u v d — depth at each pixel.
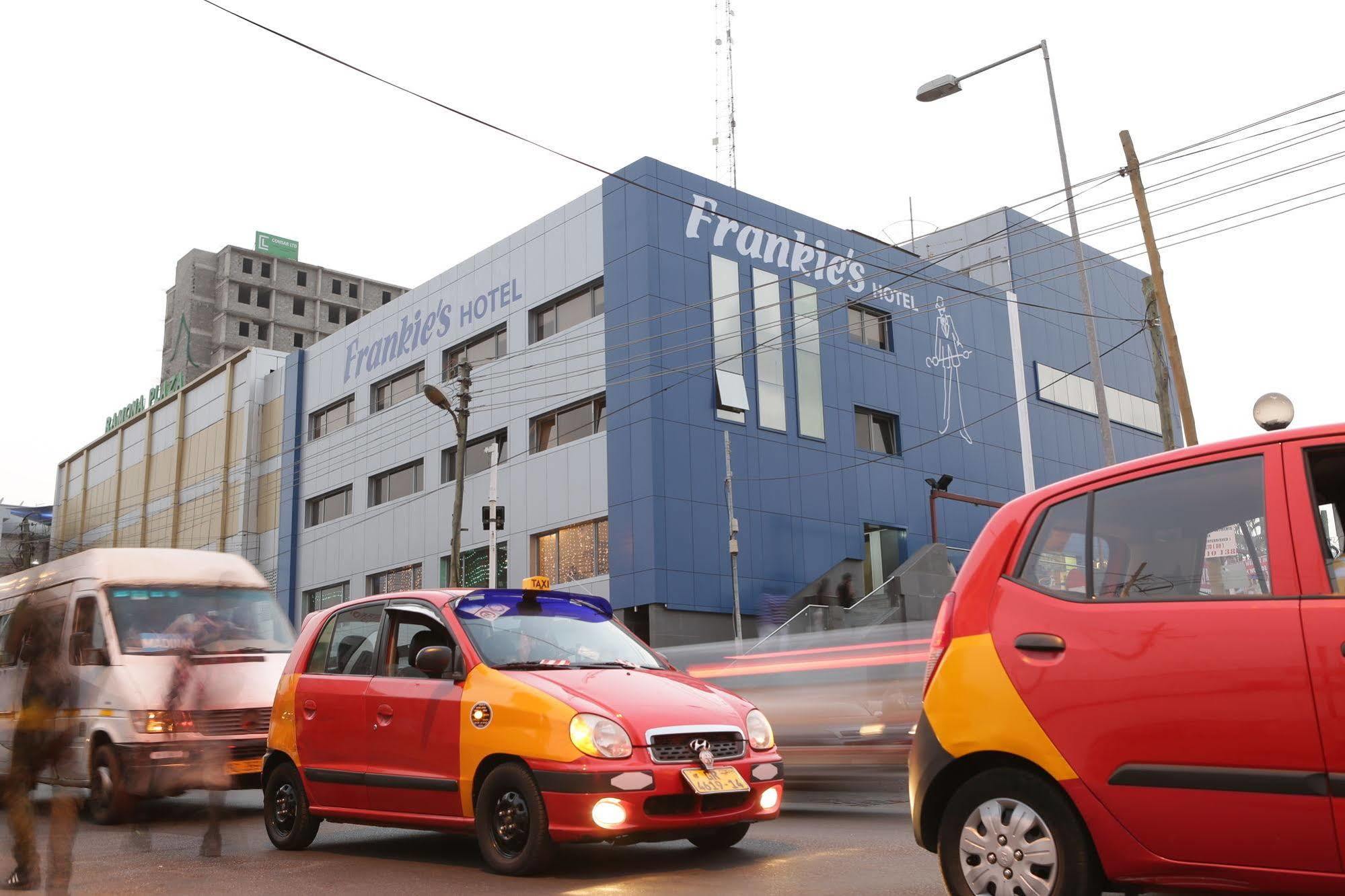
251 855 7.88
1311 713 3.73
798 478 33.72
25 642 6.74
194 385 51.75
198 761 10.10
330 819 7.80
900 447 37.56
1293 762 3.74
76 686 6.77
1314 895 3.71
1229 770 3.85
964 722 4.46
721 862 6.83
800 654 10.43
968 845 4.40
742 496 32.12
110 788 10.24
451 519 36.75
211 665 10.65
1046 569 4.48
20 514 69.88
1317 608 3.81
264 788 8.34
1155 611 4.14
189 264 104.06
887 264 38.72
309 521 44.06
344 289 110.25
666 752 6.50
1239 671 3.89
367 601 8.06
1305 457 4.04
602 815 6.21
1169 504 4.29
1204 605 4.05
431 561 37.31
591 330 32.81
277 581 44.22
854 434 35.91
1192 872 3.93
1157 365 19.59
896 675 9.72
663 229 32.00
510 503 34.56
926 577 30.69
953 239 45.53
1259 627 3.89
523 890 6.04
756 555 32.06
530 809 6.43
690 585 30.28
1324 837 3.67
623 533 30.70
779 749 10.25
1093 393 46.00
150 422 55.06
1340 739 3.67
